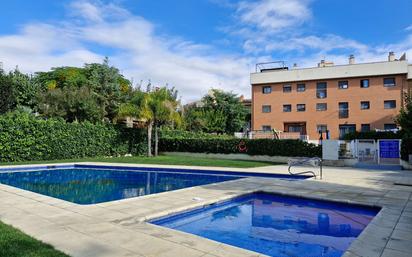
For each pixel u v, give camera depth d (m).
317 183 10.55
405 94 24.92
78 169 16.89
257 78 40.78
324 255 4.81
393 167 17.67
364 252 4.05
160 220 6.04
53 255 3.67
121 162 18.62
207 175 15.25
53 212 6.00
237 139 23.30
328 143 18.67
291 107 39.38
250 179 11.54
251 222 6.69
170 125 26.39
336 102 37.31
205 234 5.87
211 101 44.72
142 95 23.67
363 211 7.34
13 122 17.75
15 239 4.18
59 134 20.05
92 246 4.08
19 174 14.68
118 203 6.93
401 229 5.07
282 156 21.31
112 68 39.16
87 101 28.98
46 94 29.27
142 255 3.79
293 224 6.55
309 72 38.28
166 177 14.76
